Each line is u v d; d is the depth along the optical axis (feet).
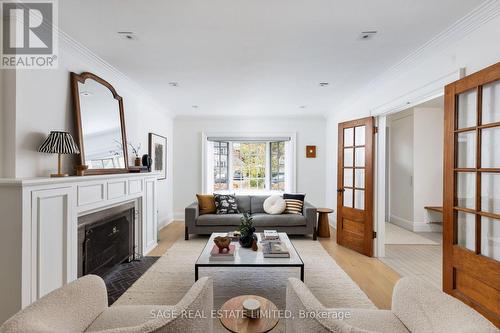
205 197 15.08
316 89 12.04
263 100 14.07
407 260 10.78
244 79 10.71
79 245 7.25
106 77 9.64
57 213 6.11
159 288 8.09
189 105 15.20
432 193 15.67
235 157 19.19
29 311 3.44
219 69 9.60
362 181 12.29
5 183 5.01
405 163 16.47
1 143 5.76
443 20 6.33
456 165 6.72
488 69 5.69
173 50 8.05
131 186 10.00
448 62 7.13
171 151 17.97
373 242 11.25
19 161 5.90
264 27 6.72
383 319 4.30
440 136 15.75
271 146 19.04
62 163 7.36
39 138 6.50
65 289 4.11
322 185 18.40
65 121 7.48
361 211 11.64
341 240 12.80
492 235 5.93
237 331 3.90
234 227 13.62
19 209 5.10
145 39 7.36
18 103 5.85
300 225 13.73
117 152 10.07
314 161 18.42
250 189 19.13
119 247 9.55
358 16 6.21
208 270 9.49
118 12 6.04
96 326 4.25
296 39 7.33
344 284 8.41
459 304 3.60
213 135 18.40
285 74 10.12
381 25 6.60
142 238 10.94
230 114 17.49
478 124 6.05
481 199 6.12
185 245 12.59
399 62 8.85
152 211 12.11
